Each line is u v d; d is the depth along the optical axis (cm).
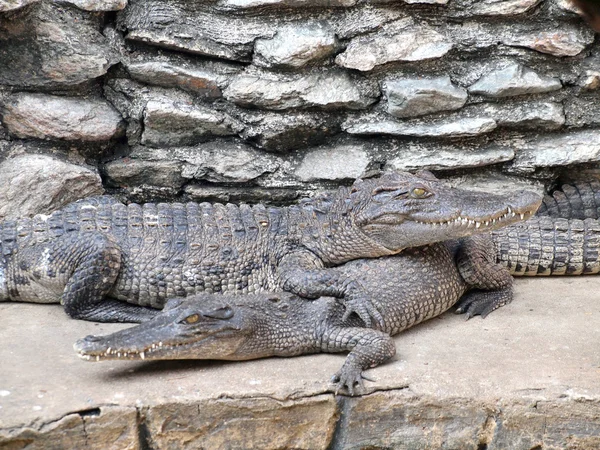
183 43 1140
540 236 1131
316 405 816
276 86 1152
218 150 1184
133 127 1173
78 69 1116
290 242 1027
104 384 809
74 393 788
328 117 1183
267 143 1180
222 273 1007
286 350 895
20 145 1127
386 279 970
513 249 1125
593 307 1038
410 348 920
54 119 1117
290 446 823
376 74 1168
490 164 1214
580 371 857
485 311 1023
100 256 968
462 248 1055
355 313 941
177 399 786
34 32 1090
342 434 829
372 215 978
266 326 889
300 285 947
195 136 1182
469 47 1170
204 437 800
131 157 1184
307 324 907
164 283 996
